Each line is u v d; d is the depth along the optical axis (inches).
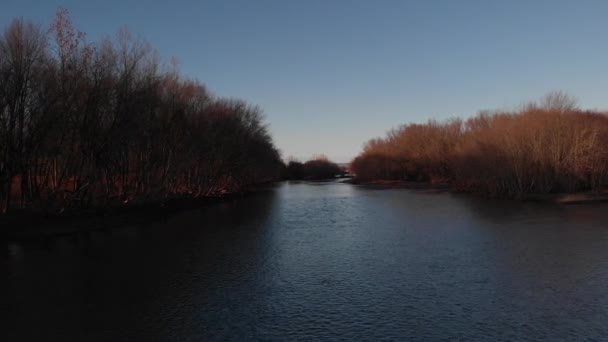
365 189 3299.7
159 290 657.0
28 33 1305.4
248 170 3053.6
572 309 561.9
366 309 570.9
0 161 1259.2
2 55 1238.3
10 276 739.4
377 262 828.6
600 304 578.9
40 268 795.4
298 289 661.3
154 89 1659.7
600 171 2128.4
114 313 559.2
